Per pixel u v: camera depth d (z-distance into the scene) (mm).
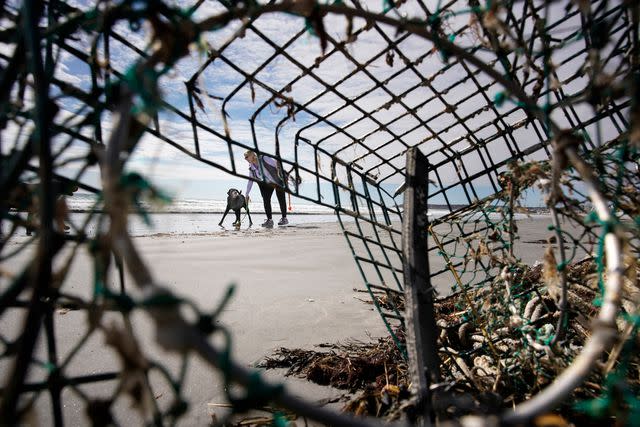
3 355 678
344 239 7031
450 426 445
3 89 684
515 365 1281
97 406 592
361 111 1389
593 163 1127
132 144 540
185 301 405
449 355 1436
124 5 644
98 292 516
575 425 1021
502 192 1471
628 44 918
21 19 682
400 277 3854
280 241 6867
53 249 641
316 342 2059
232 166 1187
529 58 957
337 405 1436
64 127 777
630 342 876
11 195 715
